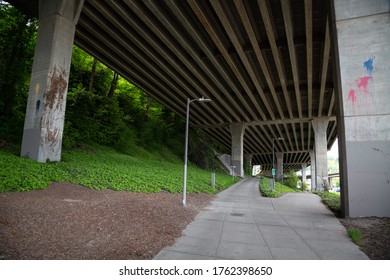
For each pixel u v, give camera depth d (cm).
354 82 1259
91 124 2759
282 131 6469
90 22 2284
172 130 4859
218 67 2828
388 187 1175
